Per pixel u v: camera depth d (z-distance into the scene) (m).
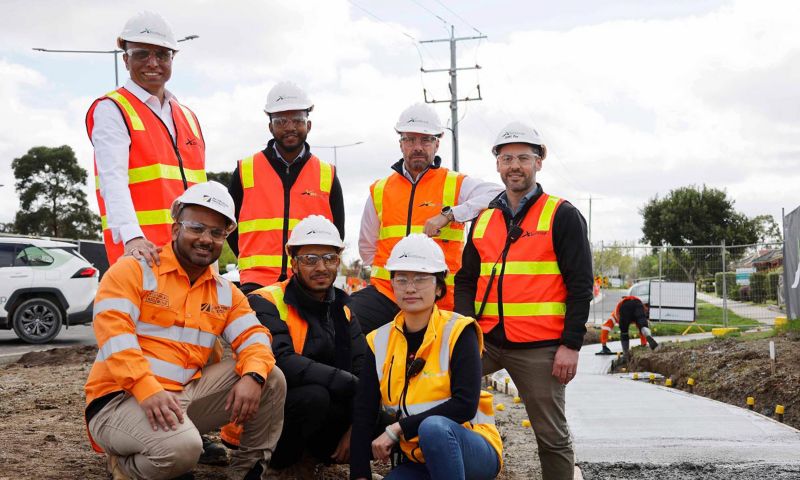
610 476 6.34
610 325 19.38
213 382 4.60
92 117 5.08
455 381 4.41
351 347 5.27
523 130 5.20
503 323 5.21
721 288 25.05
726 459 6.86
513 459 6.90
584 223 5.18
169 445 4.15
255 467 4.74
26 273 15.53
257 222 5.94
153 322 4.38
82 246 25.22
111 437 4.24
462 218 5.89
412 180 6.30
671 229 63.00
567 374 5.03
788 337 14.94
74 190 53.97
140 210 5.09
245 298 4.78
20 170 53.19
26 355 13.01
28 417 7.26
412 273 4.45
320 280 5.01
